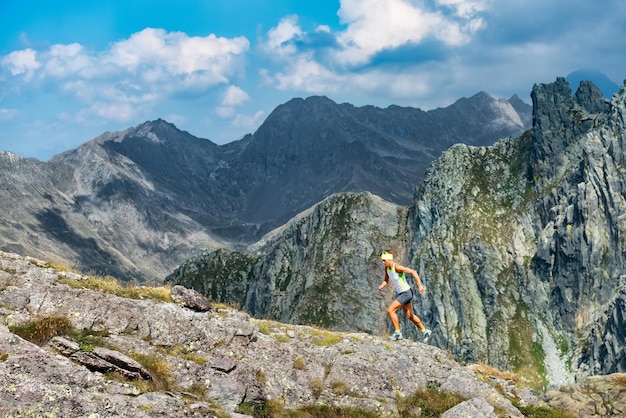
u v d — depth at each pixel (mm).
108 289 22750
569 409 24609
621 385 25062
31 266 22219
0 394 14430
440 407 22516
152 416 16094
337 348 24438
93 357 18016
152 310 21531
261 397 20266
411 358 25062
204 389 19406
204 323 22469
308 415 20453
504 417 22219
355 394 22094
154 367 19094
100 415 15195
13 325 18656
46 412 14508
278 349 23125
